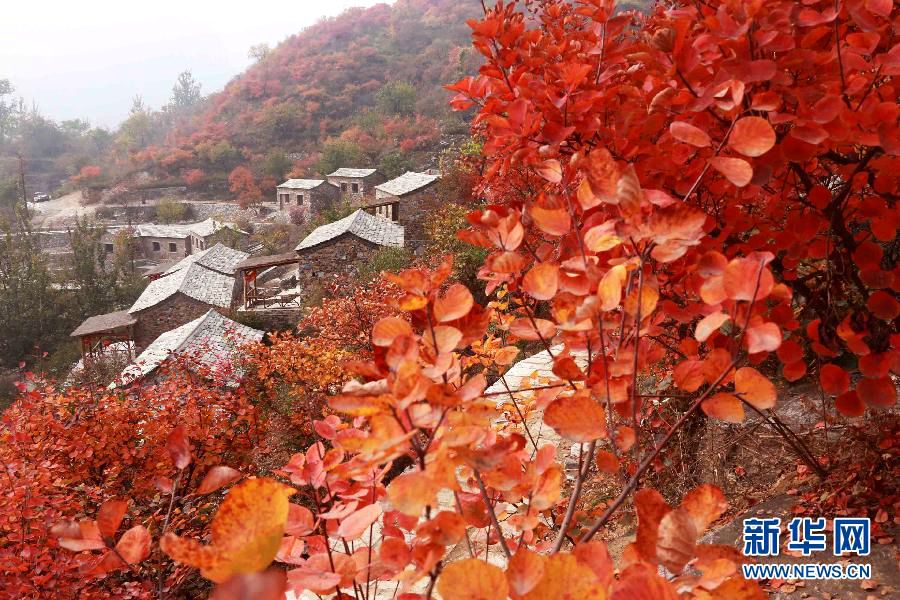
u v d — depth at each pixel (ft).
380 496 4.76
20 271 106.93
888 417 8.35
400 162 202.39
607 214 5.51
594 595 2.64
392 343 3.46
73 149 329.52
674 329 9.03
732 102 5.13
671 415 11.48
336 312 42.93
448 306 4.06
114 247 163.73
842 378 5.20
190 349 56.08
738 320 3.93
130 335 79.36
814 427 9.71
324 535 4.29
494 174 7.75
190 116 341.21
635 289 4.35
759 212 8.09
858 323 7.60
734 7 5.20
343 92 264.93
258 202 211.41
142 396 31.19
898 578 7.36
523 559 2.75
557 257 5.91
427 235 83.20
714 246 6.53
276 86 269.23
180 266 102.12
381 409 3.10
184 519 21.39
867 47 5.46
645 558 3.20
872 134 5.16
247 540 2.19
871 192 7.46
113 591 16.72
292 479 4.45
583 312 3.84
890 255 8.57
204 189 229.25
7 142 325.42
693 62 5.46
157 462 26.89
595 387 4.40
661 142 6.52
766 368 12.59
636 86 6.93
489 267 4.86
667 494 11.19
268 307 79.05
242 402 32.32
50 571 15.43
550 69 7.05
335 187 181.98
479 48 6.95
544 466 4.19
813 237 6.78
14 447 21.85
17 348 104.53
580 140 6.98
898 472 8.45
